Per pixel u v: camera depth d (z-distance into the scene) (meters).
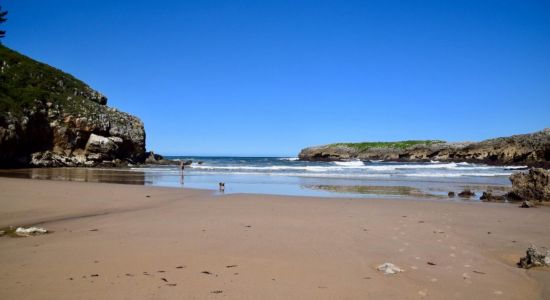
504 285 5.78
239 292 5.28
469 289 5.59
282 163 74.38
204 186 24.36
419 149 95.31
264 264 6.68
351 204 15.43
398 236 9.30
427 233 9.73
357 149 107.12
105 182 25.86
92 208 13.63
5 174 31.44
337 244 8.35
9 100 42.22
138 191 19.39
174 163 58.03
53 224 10.55
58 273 5.98
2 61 49.38
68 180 26.42
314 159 105.00
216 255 7.23
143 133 58.53
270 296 5.16
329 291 5.40
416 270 6.48
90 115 50.19
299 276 6.05
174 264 6.57
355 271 6.37
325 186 25.41
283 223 10.94
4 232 9.41
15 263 6.53
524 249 8.12
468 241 8.86
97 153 48.91
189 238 8.74
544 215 13.11
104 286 5.40
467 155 83.44
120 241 8.36
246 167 50.22
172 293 5.18
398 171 44.97
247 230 9.80
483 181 30.41
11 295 5.01
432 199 18.25
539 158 66.44
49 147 46.00
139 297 5.01
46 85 51.12
